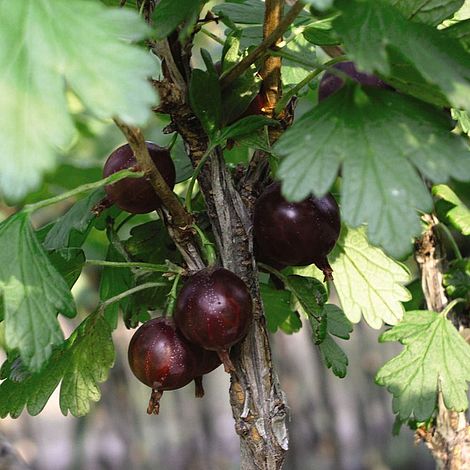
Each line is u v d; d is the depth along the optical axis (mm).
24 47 275
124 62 275
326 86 349
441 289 396
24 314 303
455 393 362
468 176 286
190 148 332
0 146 269
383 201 283
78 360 344
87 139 607
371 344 1100
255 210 325
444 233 424
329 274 328
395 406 362
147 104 273
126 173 312
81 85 273
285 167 289
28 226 315
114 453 1073
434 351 368
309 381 1048
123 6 347
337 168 286
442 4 298
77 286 717
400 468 1090
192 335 314
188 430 1135
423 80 292
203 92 320
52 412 1315
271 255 326
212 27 646
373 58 278
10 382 340
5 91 272
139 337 325
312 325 339
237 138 326
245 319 314
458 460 388
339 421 1090
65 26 277
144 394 1063
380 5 287
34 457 1135
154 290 362
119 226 366
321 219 320
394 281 376
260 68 330
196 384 335
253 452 327
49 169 270
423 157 287
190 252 329
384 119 292
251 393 325
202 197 359
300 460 1038
